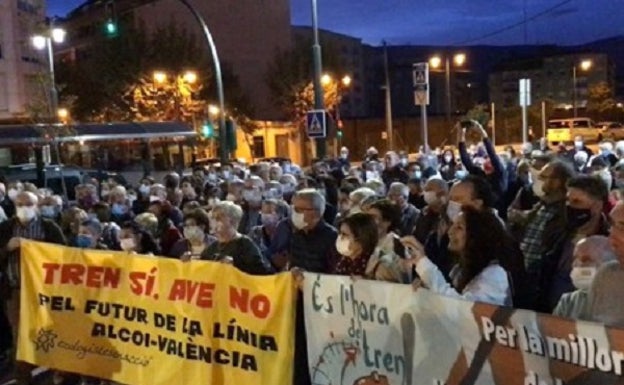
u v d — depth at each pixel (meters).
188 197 12.24
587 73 98.25
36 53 50.38
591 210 4.62
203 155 35.47
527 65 103.88
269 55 62.16
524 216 5.80
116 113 43.81
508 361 3.74
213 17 60.19
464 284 4.32
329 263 5.80
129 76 43.44
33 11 51.22
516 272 4.32
